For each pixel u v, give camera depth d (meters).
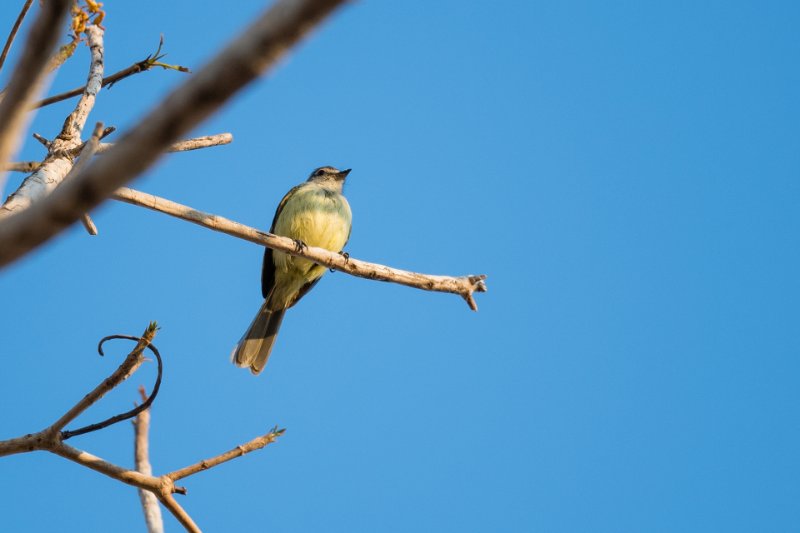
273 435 9.51
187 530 9.09
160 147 2.63
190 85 2.53
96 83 10.34
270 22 2.45
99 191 2.75
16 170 8.88
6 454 8.71
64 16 2.81
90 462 8.88
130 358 8.77
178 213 11.24
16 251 2.83
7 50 8.77
